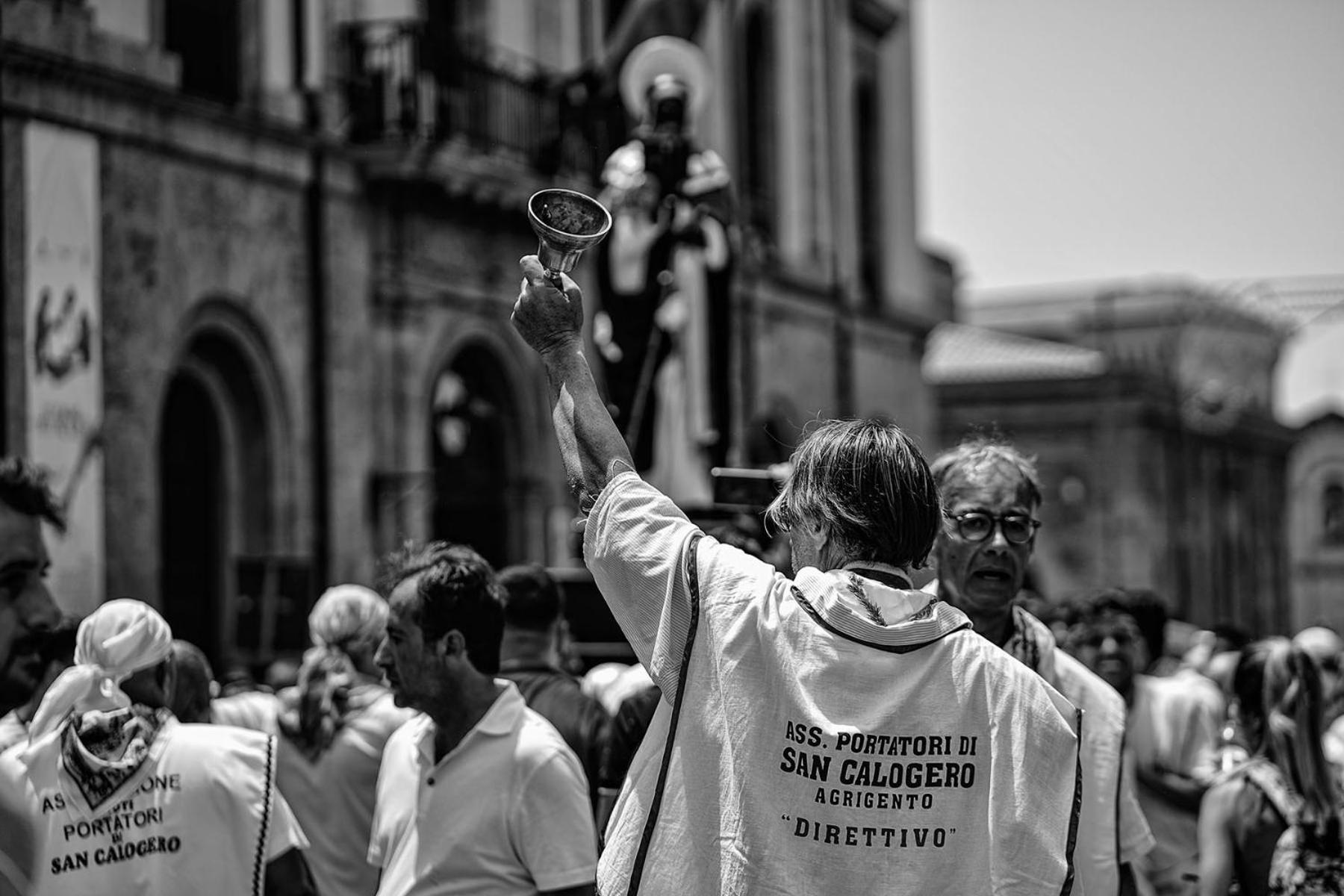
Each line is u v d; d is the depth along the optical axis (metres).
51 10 14.86
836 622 2.98
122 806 4.34
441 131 19.56
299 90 18.39
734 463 10.73
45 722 4.37
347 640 5.82
